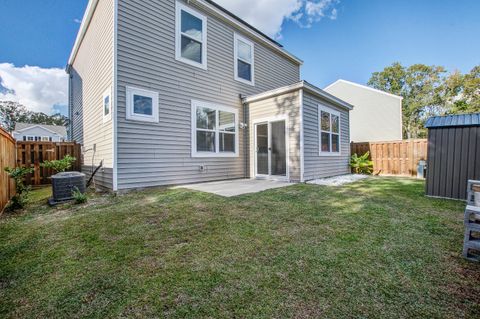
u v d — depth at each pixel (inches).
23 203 175.5
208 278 74.5
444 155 187.6
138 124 222.4
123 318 58.0
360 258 86.2
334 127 346.6
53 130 1198.9
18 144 296.4
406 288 68.3
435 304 61.5
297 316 57.7
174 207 157.6
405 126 1114.7
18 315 60.4
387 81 1173.1
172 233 113.0
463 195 178.5
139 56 224.5
